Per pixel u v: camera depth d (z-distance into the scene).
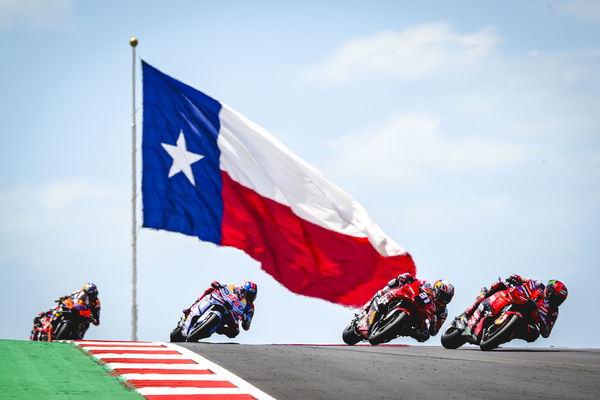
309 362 42.03
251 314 58.34
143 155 56.28
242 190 55.22
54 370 37.00
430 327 57.78
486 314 54.25
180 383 35.16
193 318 56.81
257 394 33.19
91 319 66.12
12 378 34.97
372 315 58.59
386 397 33.25
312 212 54.38
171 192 55.88
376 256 54.62
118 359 40.28
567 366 43.97
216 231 55.59
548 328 54.72
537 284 54.50
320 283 55.44
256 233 55.34
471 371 40.91
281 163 54.66
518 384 37.03
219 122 55.78
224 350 45.03
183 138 56.16
